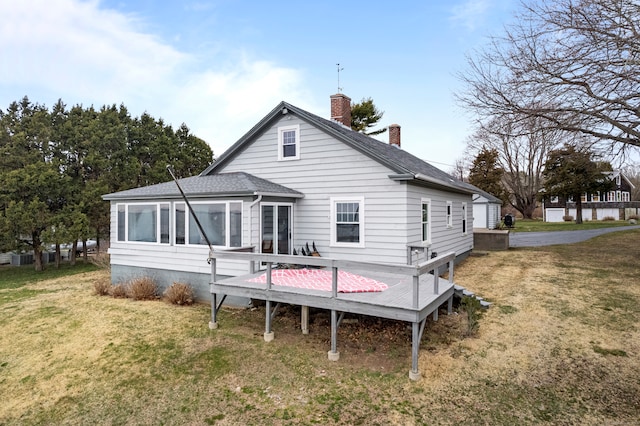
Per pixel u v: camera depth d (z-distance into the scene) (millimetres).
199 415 4859
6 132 19250
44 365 6516
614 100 10539
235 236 9750
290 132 11836
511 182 44688
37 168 17469
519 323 7723
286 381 5688
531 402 4906
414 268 5781
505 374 5660
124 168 21562
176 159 26875
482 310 8594
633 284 10648
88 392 5559
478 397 5062
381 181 10258
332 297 6543
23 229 16719
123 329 8164
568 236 24969
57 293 12320
